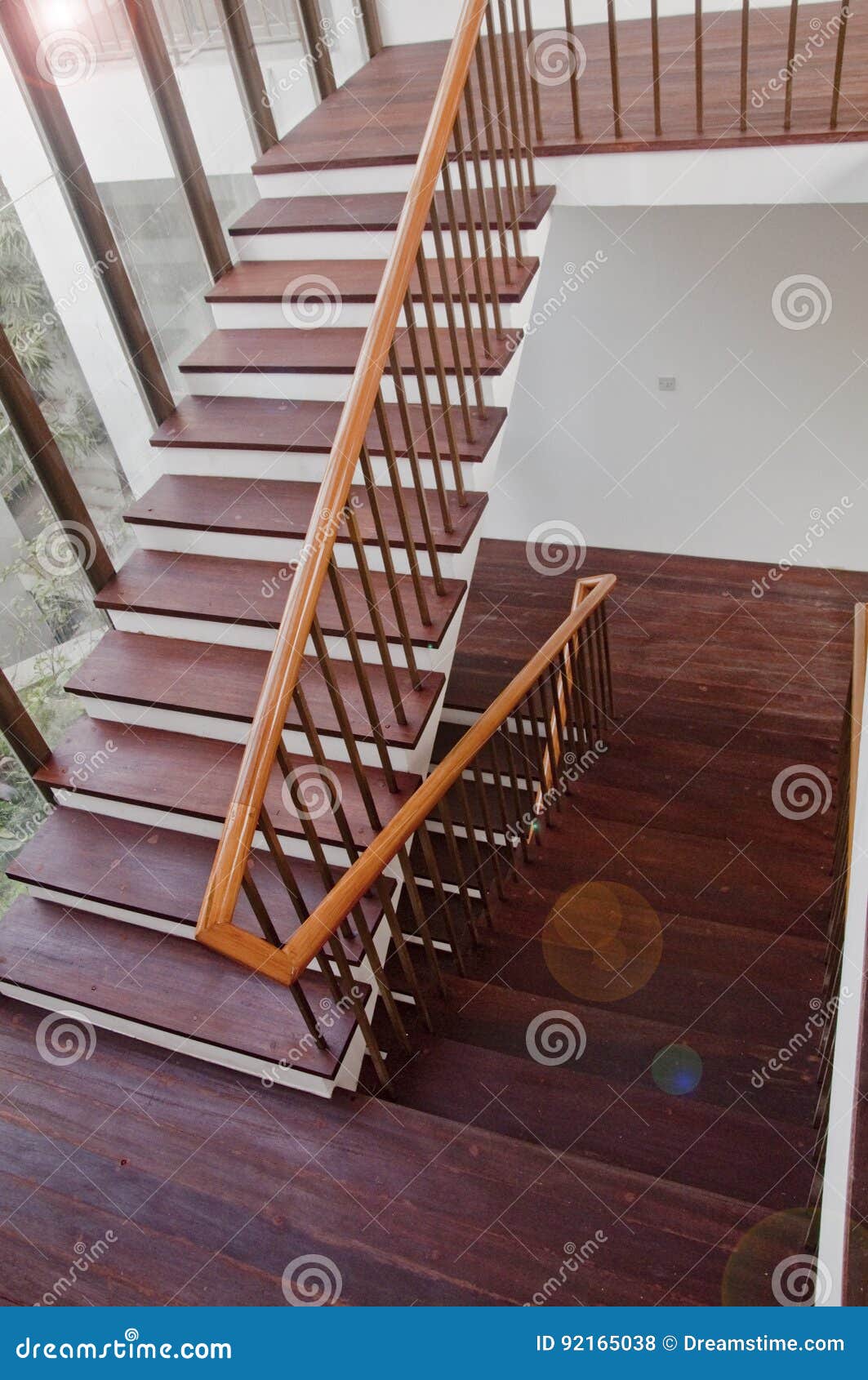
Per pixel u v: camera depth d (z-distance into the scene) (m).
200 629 3.56
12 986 3.25
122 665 3.54
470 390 3.54
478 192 3.28
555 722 4.23
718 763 4.63
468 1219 2.51
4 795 3.48
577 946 3.53
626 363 5.84
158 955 3.20
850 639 5.48
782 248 5.21
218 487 3.71
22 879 3.35
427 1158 2.66
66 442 3.47
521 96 3.58
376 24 4.81
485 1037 3.13
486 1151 2.65
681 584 6.14
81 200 3.32
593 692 4.64
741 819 4.22
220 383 3.82
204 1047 2.97
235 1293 2.46
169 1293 2.48
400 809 2.80
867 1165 1.74
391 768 3.07
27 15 3.04
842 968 2.32
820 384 5.54
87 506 3.62
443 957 3.57
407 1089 2.91
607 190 3.79
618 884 3.84
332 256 3.96
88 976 3.16
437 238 2.98
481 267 3.73
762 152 3.50
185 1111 2.89
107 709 3.57
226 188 4.12
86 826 3.49
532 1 4.70
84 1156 2.81
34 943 3.30
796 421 5.72
